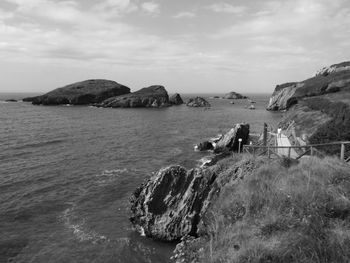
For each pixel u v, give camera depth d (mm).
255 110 134375
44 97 153250
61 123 78312
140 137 58938
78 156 41469
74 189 28250
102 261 16781
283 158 17047
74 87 168125
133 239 18938
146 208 18938
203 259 10156
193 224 17688
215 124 81688
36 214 22828
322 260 7637
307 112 47500
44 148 46312
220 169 18656
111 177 32062
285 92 131250
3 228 20594
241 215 12094
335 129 21781
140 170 35000
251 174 15227
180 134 63438
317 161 14711
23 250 17969
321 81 104000
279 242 8539
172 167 19641
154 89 170250
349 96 53469
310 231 8734
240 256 8641
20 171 33531
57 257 17234
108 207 24156
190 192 18250
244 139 45250
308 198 10695
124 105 145375
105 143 51812
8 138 54250
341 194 10625
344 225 8922
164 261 16562
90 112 114438
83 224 21219
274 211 10664
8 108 126312
